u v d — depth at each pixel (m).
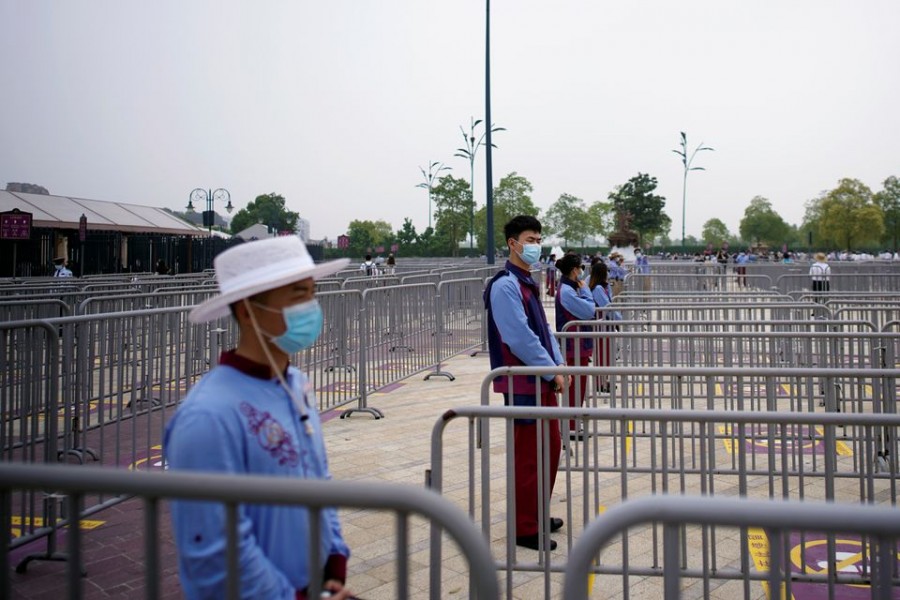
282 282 2.10
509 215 83.50
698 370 4.60
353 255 74.12
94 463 6.27
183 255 33.44
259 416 2.04
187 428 1.95
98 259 29.31
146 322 6.34
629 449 7.27
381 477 6.39
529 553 4.73
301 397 2.23
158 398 6.77
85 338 5.64
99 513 5.58
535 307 5.16
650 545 4.99
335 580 2.17
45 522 4.70
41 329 5.11
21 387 4.99
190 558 1.85
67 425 5.35
